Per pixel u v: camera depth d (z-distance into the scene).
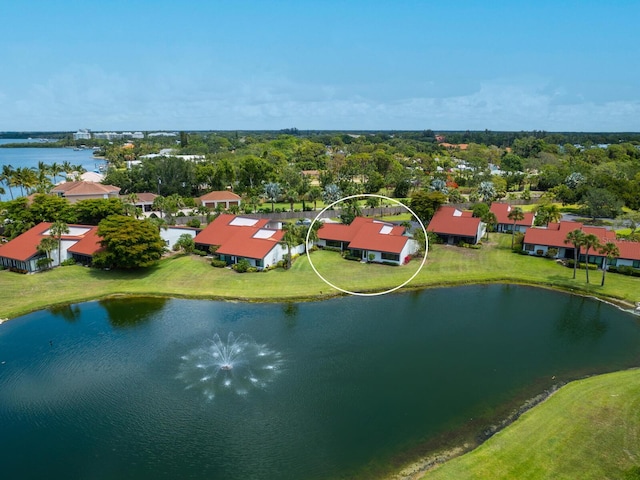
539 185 172.25
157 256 74.06
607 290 68.44
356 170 186.75
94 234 80.50
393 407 41.00
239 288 68.12
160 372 47.03
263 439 36.94
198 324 57.88
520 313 62.19
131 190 154.00
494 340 54.41
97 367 48.09
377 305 64.31
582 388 42.81
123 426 38.72
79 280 70.81
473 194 148.88
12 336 54.94
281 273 74.50
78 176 150.62
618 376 45.12
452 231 94.25
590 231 85.00
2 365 48.47
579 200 133.50
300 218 121.25
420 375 46.50
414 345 53.00
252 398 42.47
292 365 48.28
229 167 160.88
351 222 99.12
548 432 36.12
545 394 42.94
